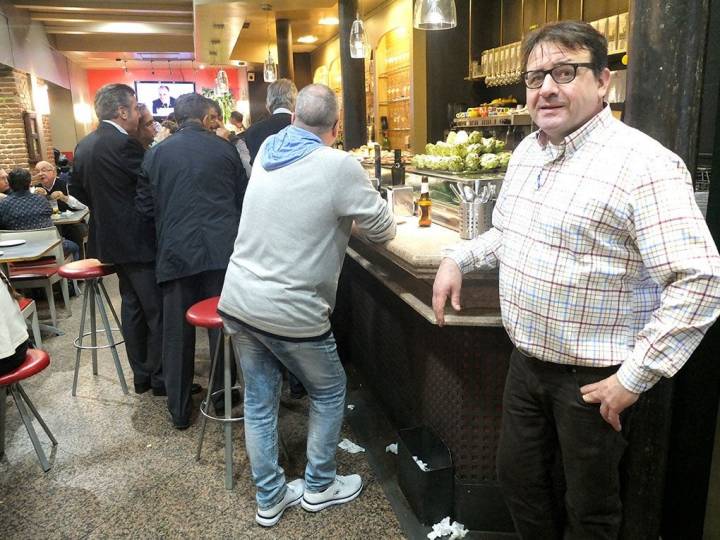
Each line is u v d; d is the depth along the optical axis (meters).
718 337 1.66
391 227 2.03
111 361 3.76
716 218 1.66
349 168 1.86
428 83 6.77
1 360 2.23
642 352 1.18
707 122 2.63
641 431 1.62
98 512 2.21
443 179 2.32
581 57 1.23
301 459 2.53
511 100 6.14
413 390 2.46
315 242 1.87
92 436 2.78
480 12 6.44
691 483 1.80
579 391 1.34
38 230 4.30
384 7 7.71
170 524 2.13
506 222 1.46
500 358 1.92
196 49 9.28
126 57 13.76
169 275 2.64
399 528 2.07
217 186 2.65
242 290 1.91
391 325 2.70
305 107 1.92
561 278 1.29
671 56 1.41
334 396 2.09
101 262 2.98
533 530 1.63
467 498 2.04
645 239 1.18
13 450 2.67
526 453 1.55
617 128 1.26
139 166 2.90
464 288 1.79
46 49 10.58
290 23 8.14
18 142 8.47
